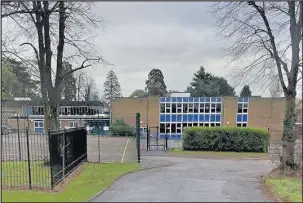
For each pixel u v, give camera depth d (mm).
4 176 13266
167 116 55406
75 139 15742
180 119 55375
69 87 22734
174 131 55438
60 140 12469
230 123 53781
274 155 18578
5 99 19031
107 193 9938
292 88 13773
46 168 14984
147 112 55281
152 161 18922
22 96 19297
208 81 69688
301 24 13648
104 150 27734
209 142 26938
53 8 16469
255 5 15008
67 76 19641
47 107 17484
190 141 27172
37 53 17016
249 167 17188
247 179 13078
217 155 23875
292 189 10461
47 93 17344
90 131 52344
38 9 15828
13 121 38781
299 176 12758
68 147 13930
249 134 26609
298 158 13180
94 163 17766
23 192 10273
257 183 12102
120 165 16812
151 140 41156
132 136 48062
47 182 12070
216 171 15406
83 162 17859
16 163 16312
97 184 11688
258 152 26312
